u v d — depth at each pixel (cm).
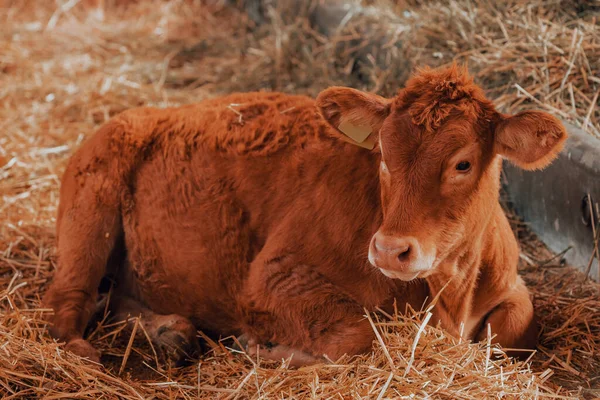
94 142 480
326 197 410
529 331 418
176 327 431
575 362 413
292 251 412
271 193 430
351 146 416
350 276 400
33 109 766
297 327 402
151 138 475
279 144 436
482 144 351
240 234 436
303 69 811
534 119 340
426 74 365
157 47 932
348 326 392
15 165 664
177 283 457
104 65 880
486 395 351
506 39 602
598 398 374
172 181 458
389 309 396
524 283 450
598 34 576
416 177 344
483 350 387
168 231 455
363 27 751
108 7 1087
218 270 439
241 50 911
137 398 373
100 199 466
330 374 373
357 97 378
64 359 394
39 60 895
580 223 487
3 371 376
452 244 358
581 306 448
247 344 427
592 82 557
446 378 355
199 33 973
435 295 392
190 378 410
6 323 431
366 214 398
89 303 461
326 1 819
